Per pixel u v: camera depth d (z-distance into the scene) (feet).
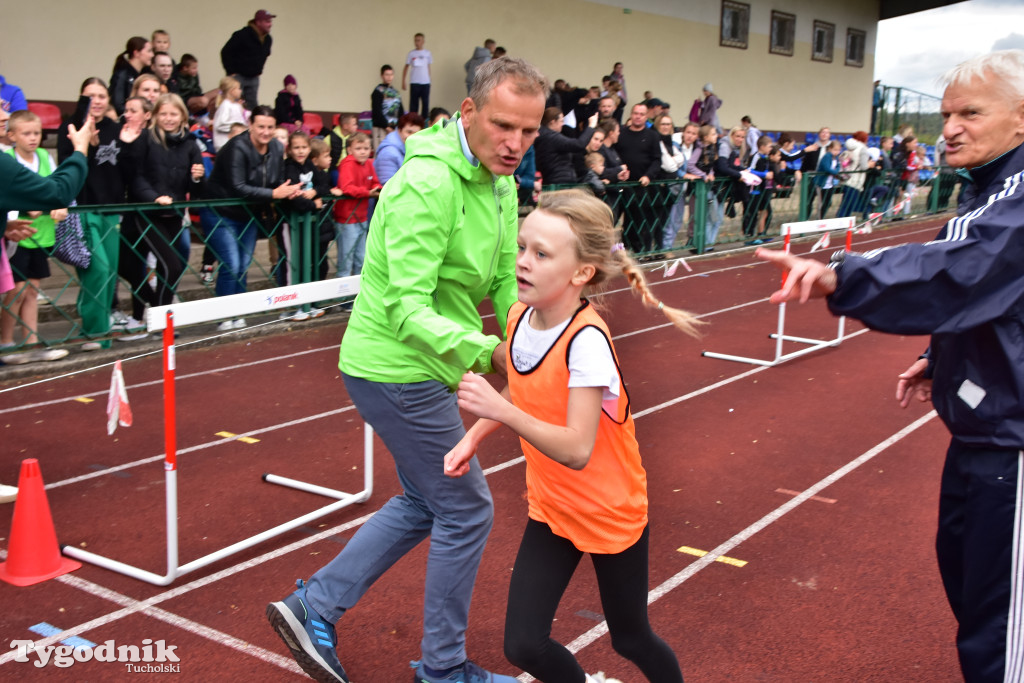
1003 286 6.47
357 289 12.87
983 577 7.17
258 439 18.07
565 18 59.36
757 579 12.19
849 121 92.68
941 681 9.77
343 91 47.16
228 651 10.37
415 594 11.76
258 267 27.73
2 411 19.57
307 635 9.05
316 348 25.94
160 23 38.75
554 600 7.85
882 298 6.32
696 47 71.10
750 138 52.70
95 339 24.25
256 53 36.42
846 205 56.59
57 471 16.14
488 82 8.04
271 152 26.61
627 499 7.70
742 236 48.62
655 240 42.01
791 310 33.01
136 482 15.67
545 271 7.28
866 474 16.30
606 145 38.65
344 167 29.09
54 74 35.50
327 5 45.57
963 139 7.23
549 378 7.51
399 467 9.30
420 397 8.63
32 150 21.75
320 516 13.85
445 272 8.69
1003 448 6.95
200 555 12.88
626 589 7.85
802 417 19.85
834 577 12.26
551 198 7.48
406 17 49.44
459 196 8.36
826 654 10.32
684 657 10.22
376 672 9.93
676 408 20.47
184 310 11.10
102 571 12.30
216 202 25.14
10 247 22.13
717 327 29.94
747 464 16.81
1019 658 7.03
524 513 14.44
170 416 11.50
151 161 24.21
